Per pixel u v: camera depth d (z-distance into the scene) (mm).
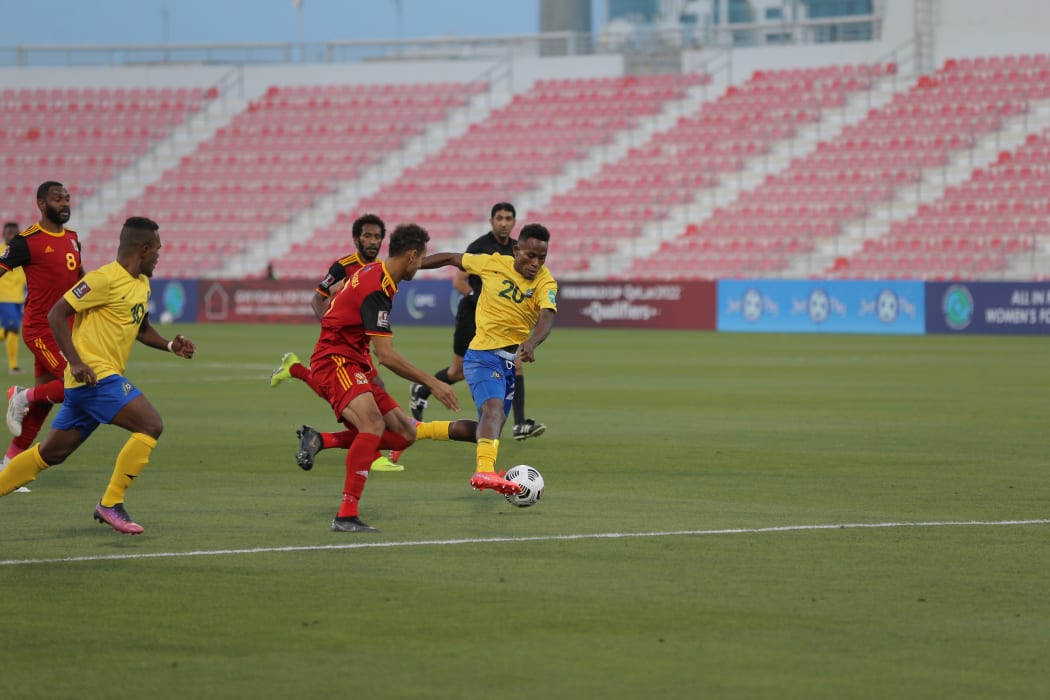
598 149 155875
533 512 29875
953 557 24812
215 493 32656
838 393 61312
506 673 17516
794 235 138000
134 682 17141
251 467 37375
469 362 33469
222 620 20203
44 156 173500
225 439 43938
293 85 176875
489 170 158250
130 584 22578
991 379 69188
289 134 169375
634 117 158000
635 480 34906
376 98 171750
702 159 150000
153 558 24703
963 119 142000
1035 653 18438
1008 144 138250
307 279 139250
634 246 143625
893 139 142500
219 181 167000
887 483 34312
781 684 17047
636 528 27766
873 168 141125
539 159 157250
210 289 142875
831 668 17750
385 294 28281
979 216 131625
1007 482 34469
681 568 23812
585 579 22953
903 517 29141
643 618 20328
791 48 157250
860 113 147250
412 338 110000
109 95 179750
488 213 152250
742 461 38594
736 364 80812
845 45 154750
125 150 173000
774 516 29281
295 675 17438
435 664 17938
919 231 132625
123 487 27031
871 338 110312
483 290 33688
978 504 30922
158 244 27766
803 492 32812
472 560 24500
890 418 50531
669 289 127562
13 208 170125
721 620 20203
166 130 174250
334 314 28562
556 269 143375
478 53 173125
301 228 158625
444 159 161125
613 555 24969
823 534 27078
